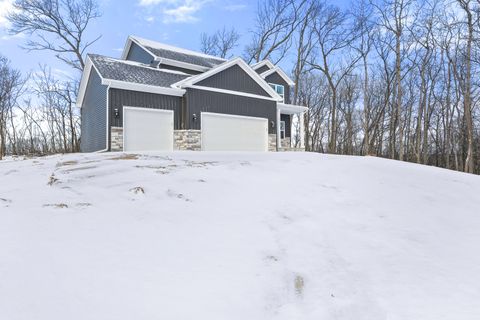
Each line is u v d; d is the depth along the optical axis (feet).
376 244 11.60
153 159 23.49
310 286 9.20
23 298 7.42
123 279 8.53
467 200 17.60
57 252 9.39
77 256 9.31
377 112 97.25
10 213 11.94
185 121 47.32
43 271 8.45
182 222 12.22
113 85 42.22
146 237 10.85
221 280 8.94
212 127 49.49
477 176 25.20
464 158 83.10
